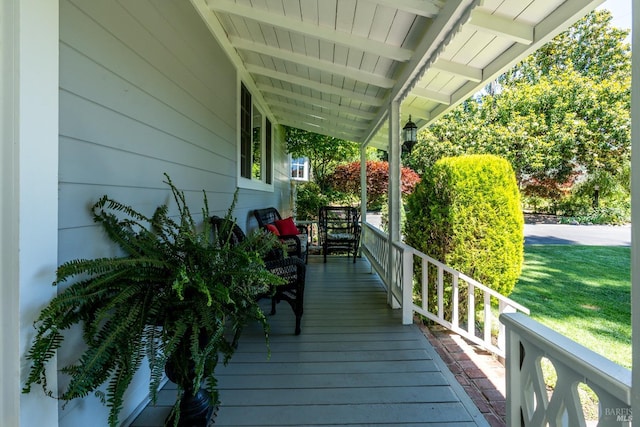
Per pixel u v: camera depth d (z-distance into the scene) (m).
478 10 2.01
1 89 0.99
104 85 1.45
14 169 1.00
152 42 1.88
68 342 1.23
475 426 1.66
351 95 4.15
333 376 2.10
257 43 3.37
